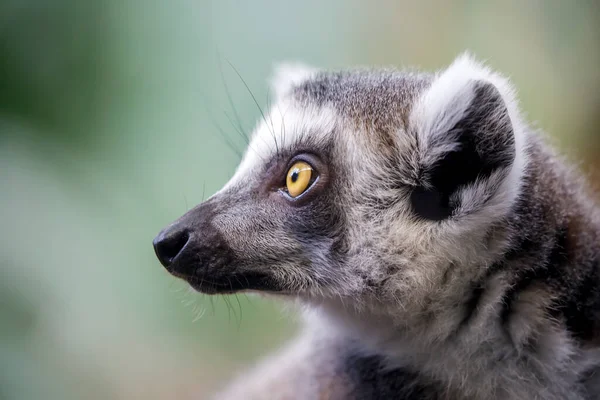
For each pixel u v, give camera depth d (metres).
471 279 1.11
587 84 1.52
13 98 1.29
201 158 1.34
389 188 1.12
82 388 1.25
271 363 1.19
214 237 1.13
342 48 1.52
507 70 1.56
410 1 1.62
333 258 1.12
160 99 1.37
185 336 1.30
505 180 1.10
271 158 1.13
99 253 1.27
